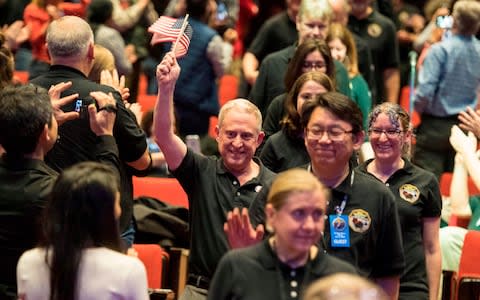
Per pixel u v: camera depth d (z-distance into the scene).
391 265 7.62
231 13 16.77
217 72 13.95
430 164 12.91
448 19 12.86
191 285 7.95
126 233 8.16
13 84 8.16
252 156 8.02
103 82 8.47
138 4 15.61
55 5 15.20
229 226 6.88
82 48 8.12
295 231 6.20
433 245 8.62
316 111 7.48
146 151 8.13
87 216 6.41
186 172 8.00
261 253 6.39
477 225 10.20
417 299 8.37
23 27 15.31
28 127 7.10
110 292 6.36
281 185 6.25
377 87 13.79
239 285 6.34
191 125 13.83
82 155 7.93
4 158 7.16
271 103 9.89
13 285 7.10
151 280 8.99
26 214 7.04
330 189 7.55
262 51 12.87
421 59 14.72
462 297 9.36
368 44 13.65
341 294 4.95
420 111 12.88
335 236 7.49
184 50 8.21
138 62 14.83
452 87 12.78
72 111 7.99
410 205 8.53
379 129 8.59
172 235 10.02
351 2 13.73
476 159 9.65
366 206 7.55
